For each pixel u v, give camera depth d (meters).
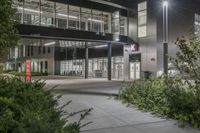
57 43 36.97
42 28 27.34
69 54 53.56
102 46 41.88
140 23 35.72
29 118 3.46
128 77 37.28
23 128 3.17
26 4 29.89
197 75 9.36
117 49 40.75
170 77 10.51
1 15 5.35
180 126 7.85
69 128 3.68
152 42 33.75
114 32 37.09
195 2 39.50
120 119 8.80
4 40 5.39
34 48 66.94
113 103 12.16
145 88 11.55
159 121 8.52
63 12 32.81
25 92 5.17
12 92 4.95
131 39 36.75
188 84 9.53
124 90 13.64
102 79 38.62
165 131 7.37
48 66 60.97
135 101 11.45
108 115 9.44
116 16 37.09
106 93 17.06
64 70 55.78
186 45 9.59
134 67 36.38
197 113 8.05
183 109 8.75
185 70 9.62
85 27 34.75
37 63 66.06
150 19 34.19
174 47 34.91
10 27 5.54
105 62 43.75
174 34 35.62
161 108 9.66
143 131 7.36
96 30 35.72
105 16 36.53
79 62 50.59
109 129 7.52
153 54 33.53
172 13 35.69
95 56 46.19
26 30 26.19
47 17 31.77
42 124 3.28
